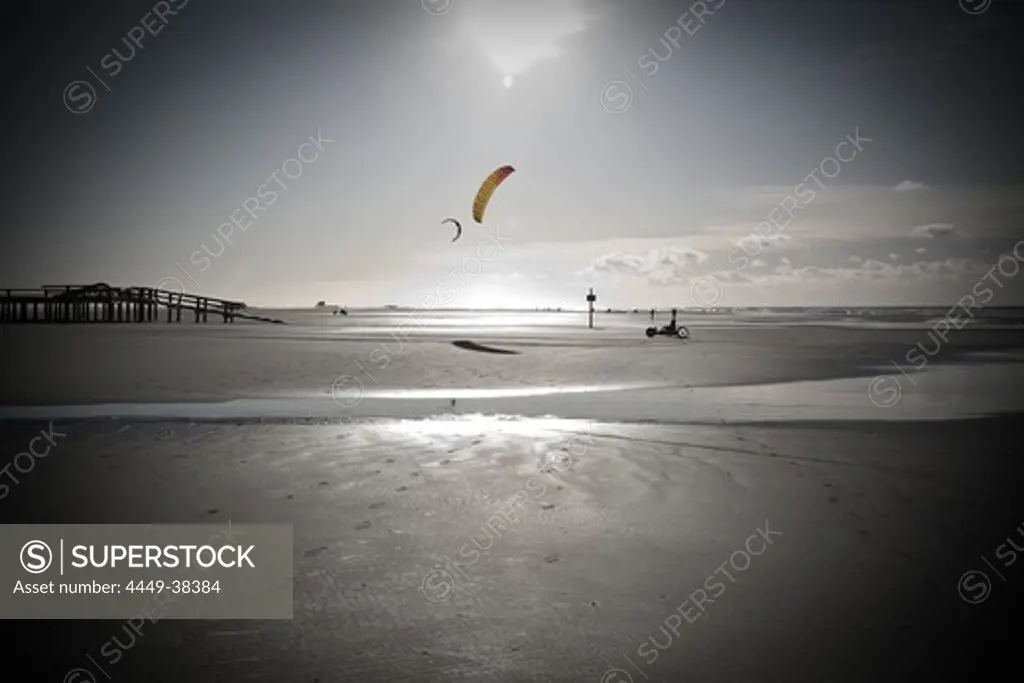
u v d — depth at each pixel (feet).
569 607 19.90
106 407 54.85
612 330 213.66
